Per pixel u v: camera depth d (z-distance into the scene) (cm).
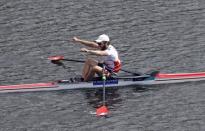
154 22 14488
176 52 12912
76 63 12394
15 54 12775
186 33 13875
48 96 11106
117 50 13038
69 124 10169
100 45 11244
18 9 15062
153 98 11056
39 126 10094
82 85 11344
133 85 11538
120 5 15425
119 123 10212
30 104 10806
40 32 13888
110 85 11425
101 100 10988
